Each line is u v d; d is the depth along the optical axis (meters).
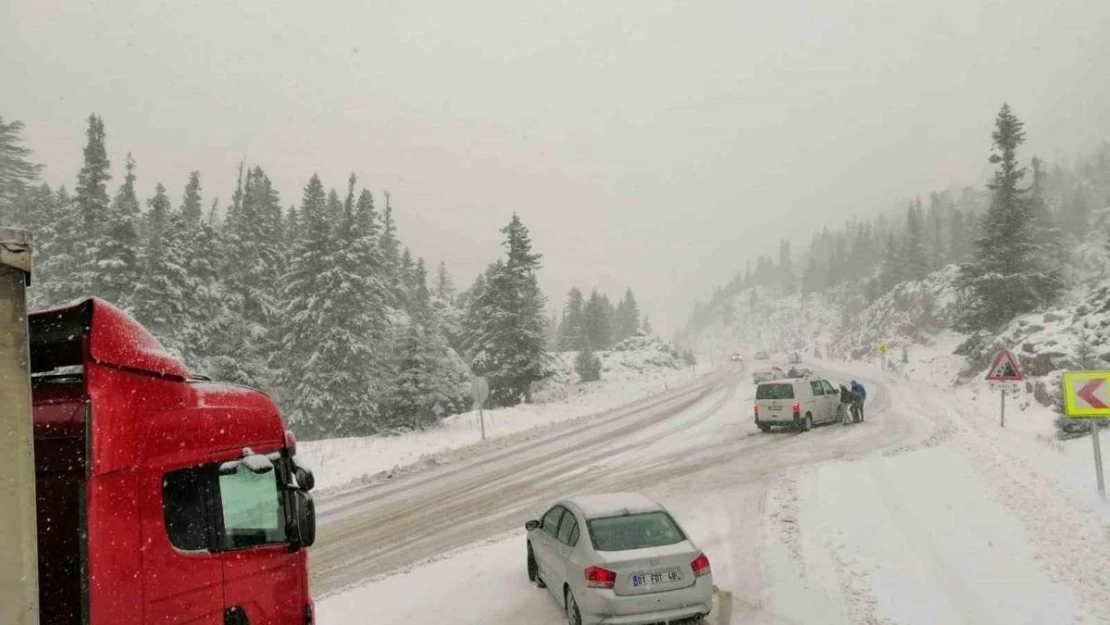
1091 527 10.70
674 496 15.63
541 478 20.02
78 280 35.34
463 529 14.63
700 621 8.11
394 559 12.65
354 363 38.84
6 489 3.34
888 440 21.94
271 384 35.91
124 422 4.39
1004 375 25.06
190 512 4.92
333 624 9.21
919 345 75.19
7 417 3.39
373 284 40.16
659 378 63.84
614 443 26.08
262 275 43.91
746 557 10.57
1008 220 48.47
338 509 17.72
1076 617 7.59
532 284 49.28
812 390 26.70
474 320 55.34
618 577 7.51
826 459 18.97
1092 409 12.89
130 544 4.33
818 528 11.87
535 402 48.47
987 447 19.17
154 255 35.31
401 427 33.38
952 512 12.26
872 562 9.91
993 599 8.27
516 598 9.59
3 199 48.44
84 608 4.01
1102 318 31.08
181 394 4.96
